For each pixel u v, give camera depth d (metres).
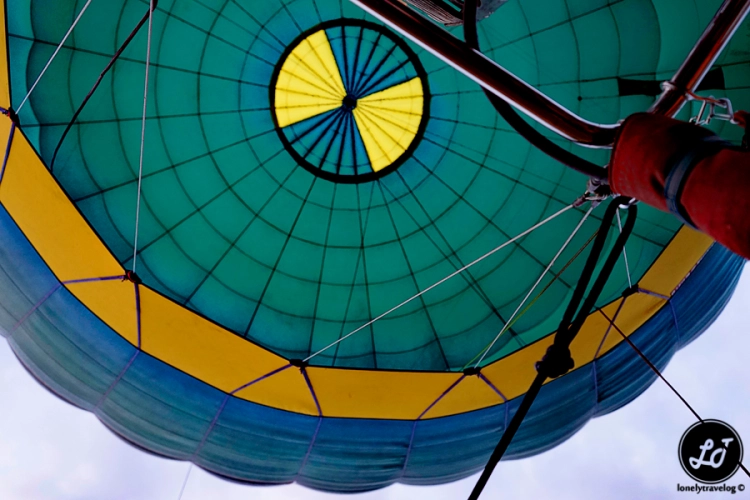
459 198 12.97
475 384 11.32
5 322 10.23
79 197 10.55
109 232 10.80
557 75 11.55
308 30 12.52
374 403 11.30
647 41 10.57
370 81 13.05
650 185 3.01
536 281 11.94
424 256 12.96
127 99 11.41
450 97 12.80
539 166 12.33
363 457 11.11
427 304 12.60
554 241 12.05
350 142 13.31
